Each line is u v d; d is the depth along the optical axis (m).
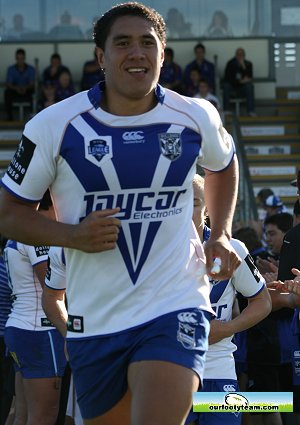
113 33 4.13
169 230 4.18
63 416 7.20
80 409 4.39
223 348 5.55
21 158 4.17
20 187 4.18
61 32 23.55
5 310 8.06
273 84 23.75
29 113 22.50
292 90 24.03
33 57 23.55
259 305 5.53
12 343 7.02
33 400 7.00
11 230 4.19
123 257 4.15
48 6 23.48
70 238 4.02
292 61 24.02
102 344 4.19
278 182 21.81
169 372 3.96
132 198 4.13
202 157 4.30
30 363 6.98
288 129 22.84
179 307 4.14
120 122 4.13
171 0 23.36
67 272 4.31
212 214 4.44
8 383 8.25
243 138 22.56
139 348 4.10
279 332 7.47
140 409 3.91
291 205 21.56
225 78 22.80
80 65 23.56
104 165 4.09
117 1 23.48
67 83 22.08
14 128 22.41
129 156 4.09
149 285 4.16
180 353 4.02
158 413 3.88
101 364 4.20
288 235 6.49
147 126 4.15
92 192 4.12
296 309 6.66
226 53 23.59
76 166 4.11
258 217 16.33
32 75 22.83
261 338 7.48
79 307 4.25
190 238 4.31
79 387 4.33
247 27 23.64
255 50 23.69
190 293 4.20
